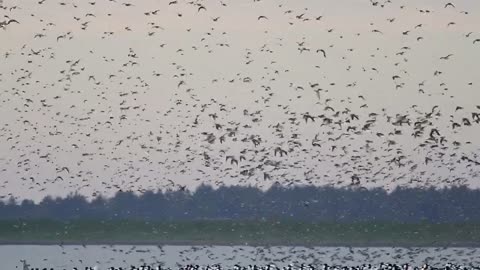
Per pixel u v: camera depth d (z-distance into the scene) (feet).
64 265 155.02
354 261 159.84
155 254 178.60
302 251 175.52
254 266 151.12
